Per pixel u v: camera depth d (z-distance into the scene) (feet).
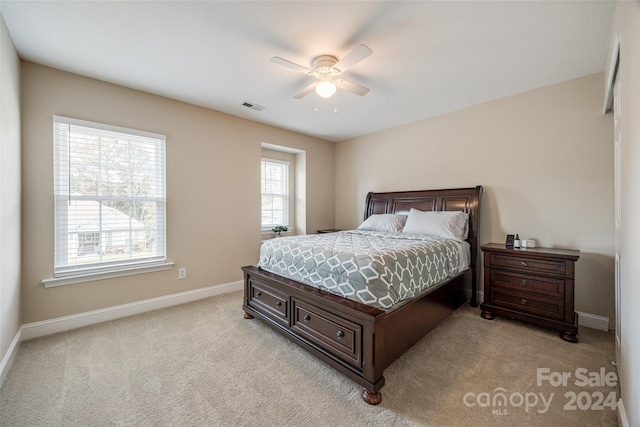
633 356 3.93
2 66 5.98
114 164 9.16
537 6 5.61
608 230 8.29
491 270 9.07
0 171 5.87
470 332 8.07
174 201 10.46
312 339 6.61
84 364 6.45
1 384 5.67
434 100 10.52
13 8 5.61
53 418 4.80
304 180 15.46
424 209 12.05
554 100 9.16
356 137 15.71
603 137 8.34
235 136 12.26
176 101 10.46
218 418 4.83
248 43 6.89
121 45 6.97
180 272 10.61
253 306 8.77
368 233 11.59
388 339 5.87
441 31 6.42
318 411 5.00
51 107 7.97
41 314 7.80
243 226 12.57
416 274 7.11
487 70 8.25
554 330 8.16
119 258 9.27
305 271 7.40
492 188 10.59
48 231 7.91
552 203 9.25
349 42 6.83
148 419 4.80
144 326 8.52
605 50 7.18
